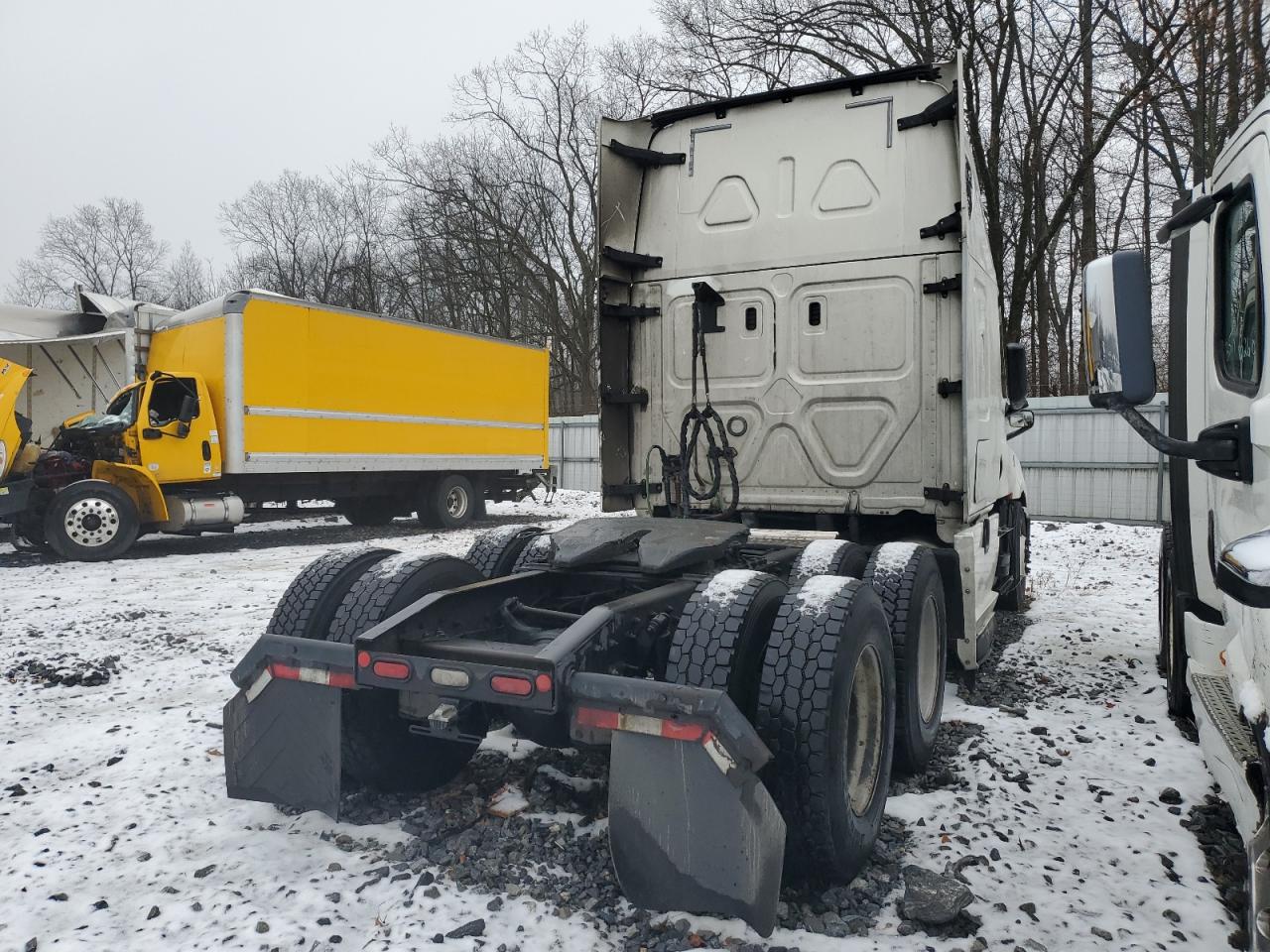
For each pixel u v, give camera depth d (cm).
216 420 1211
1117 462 1599
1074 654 607
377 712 332
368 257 4212
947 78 493
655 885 255
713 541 379
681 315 557
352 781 356
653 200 566
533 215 3681
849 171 519
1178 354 355
